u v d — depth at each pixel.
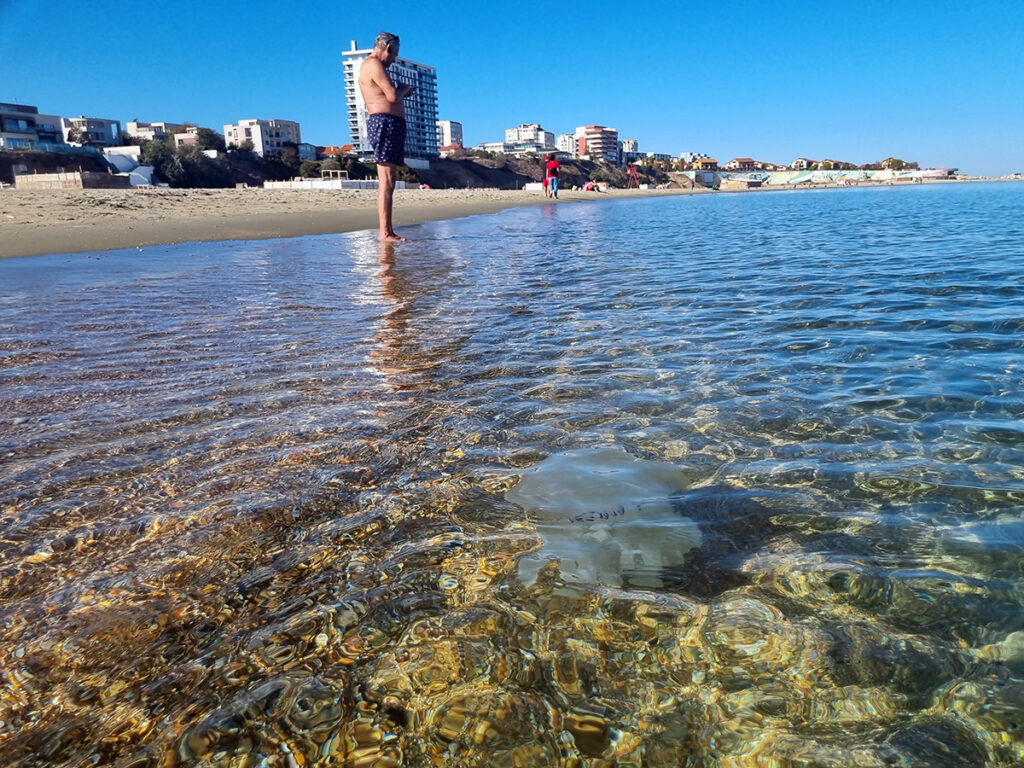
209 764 1.01
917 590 1.40
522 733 1.06
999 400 2.54
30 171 62.16
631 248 8.88
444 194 34.59
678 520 1.68
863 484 1.87
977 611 1.33
